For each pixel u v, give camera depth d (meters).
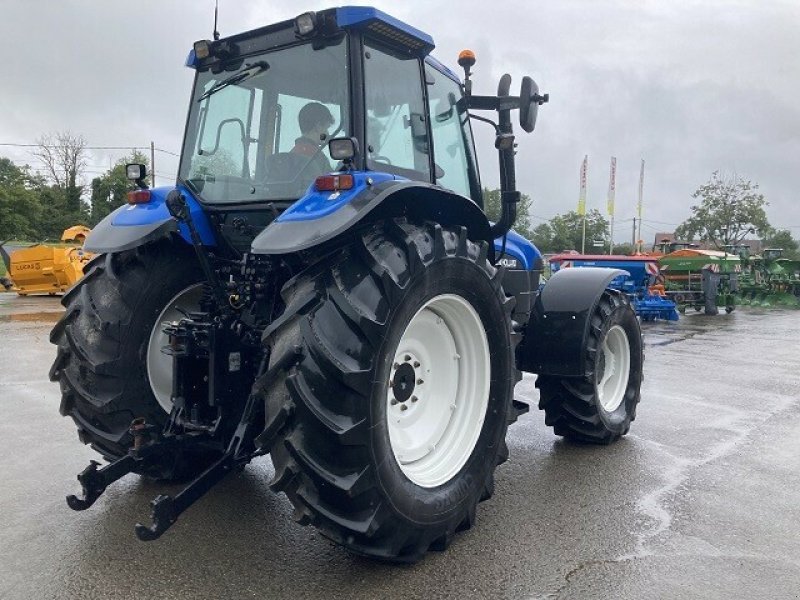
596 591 2.68
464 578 2.77
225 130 3.65
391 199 2.92
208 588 2.66
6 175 68.06
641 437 4.93
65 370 3.50
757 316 16.44
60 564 2.84
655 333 12.21
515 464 4.28
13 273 16.67
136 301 3.49
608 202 37.88
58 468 4.09
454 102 4.14
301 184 3.32
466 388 3.31
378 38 3.28
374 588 2.68
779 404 6.05
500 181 3.73
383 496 2.63
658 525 3.32
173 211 3.00
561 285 4.50
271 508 3.48
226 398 3.08
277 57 3.43
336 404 2.53
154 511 2.54
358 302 2.62
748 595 2.67
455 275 3.00
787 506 3.59
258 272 3.28
